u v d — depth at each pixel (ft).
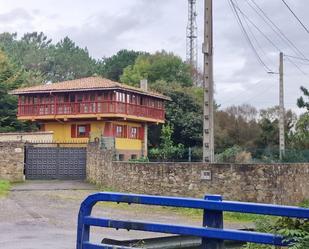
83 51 408.87
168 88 193.06
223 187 73.72
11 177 99.35
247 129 201.26
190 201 12.20
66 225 52.85
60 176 105.29
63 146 116.78
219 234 11.84
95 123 157.28
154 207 70.49
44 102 160.04
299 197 82.99
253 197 72.84
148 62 239.50
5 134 135.54
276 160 116.67
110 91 151.74
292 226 13.73
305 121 156.87
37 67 362.74
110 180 88.74
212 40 71.05
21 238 44.01
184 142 187.83
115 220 13.14
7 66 194.18
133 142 167.22
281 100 122.52
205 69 71.46
